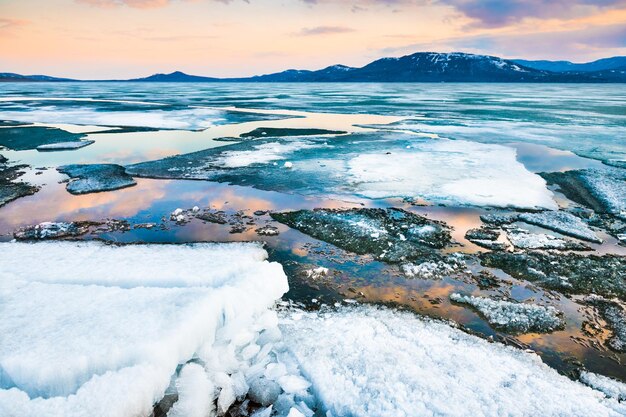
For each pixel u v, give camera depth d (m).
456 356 6.77
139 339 5.71
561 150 23.98
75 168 19.97
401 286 9.38
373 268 10.21
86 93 94.00
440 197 15.60
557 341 7.53
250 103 60.91
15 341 5.68
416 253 10.91
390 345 7.01
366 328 7.53
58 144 26.17
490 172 19.00
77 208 14.68
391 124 35.75
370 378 6.16
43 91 104.69
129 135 30.44
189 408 5.48
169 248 10.77
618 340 7.55
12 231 12.59
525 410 5.58
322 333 7.34
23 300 6.85
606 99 66.12
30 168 20.16
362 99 69.94
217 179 18.36
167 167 20.36
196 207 14.48
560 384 6.24
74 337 5.78
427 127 33.41
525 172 18.98
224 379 6.05
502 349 7.14
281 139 28.28
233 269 8.62
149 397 5.20
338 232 12.28
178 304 6.64
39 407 4.82
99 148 25.55
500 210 14.25
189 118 40.19
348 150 24.33
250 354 6.69
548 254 10.83
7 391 4.93
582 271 9.93
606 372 6.80
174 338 5.82
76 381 5.32
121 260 9.34
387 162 21.05
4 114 42.31
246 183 17.70
